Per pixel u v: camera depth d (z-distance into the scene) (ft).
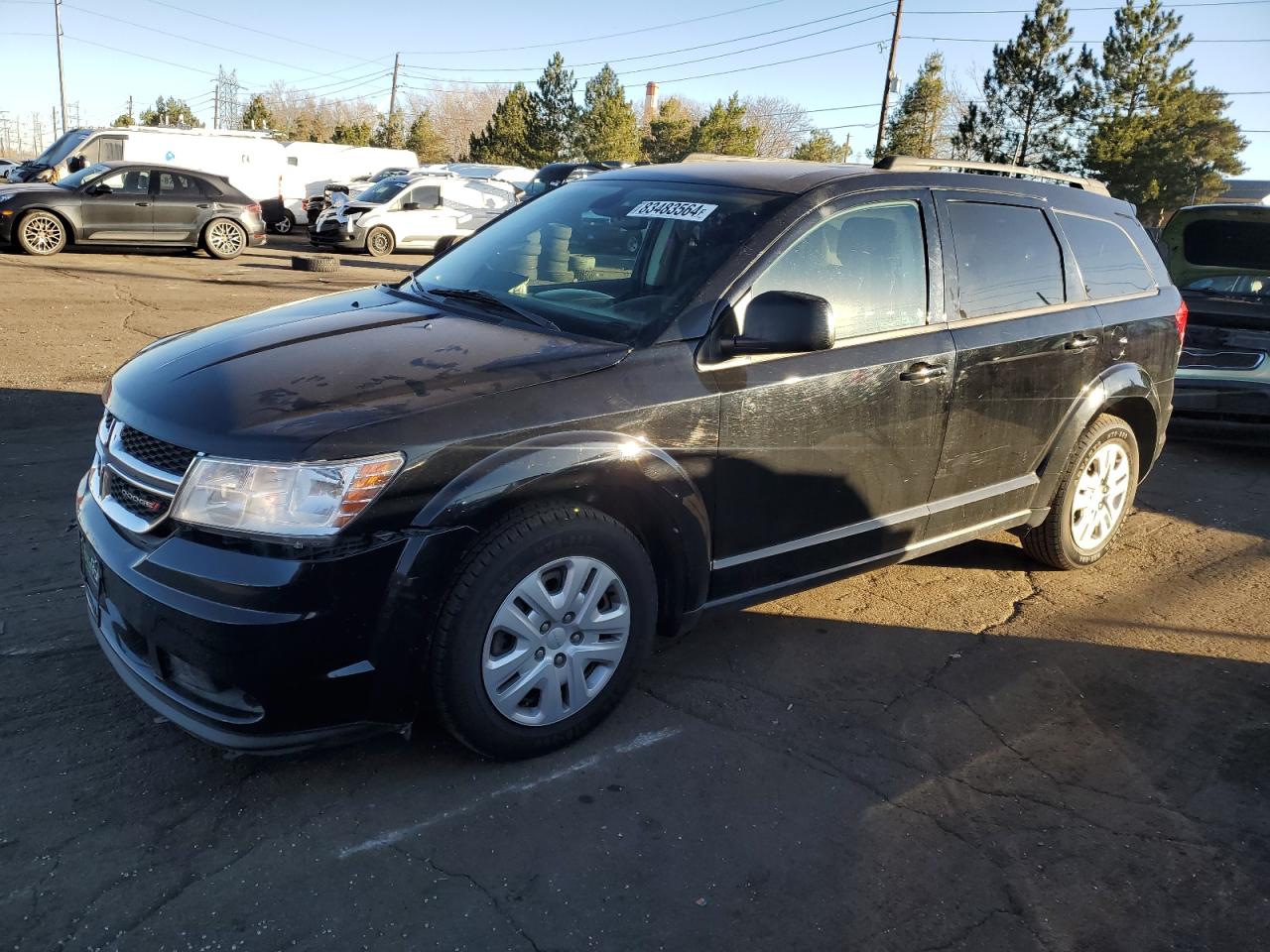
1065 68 136.05
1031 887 8.72
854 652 12.91
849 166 12.94
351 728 8.91
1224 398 22.98
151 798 9.04
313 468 8.25
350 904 7.92
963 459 13.20
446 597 8.95
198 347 10.39
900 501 12.62
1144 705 12.01
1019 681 12.41
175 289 42.04
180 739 9.93
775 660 12.52
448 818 9.04
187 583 8.32
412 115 333.01
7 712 10.16
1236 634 14.12
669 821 9.23
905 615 14.15
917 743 10.87
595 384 9.73
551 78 168.76
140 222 54.03
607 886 8.34
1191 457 24.29
